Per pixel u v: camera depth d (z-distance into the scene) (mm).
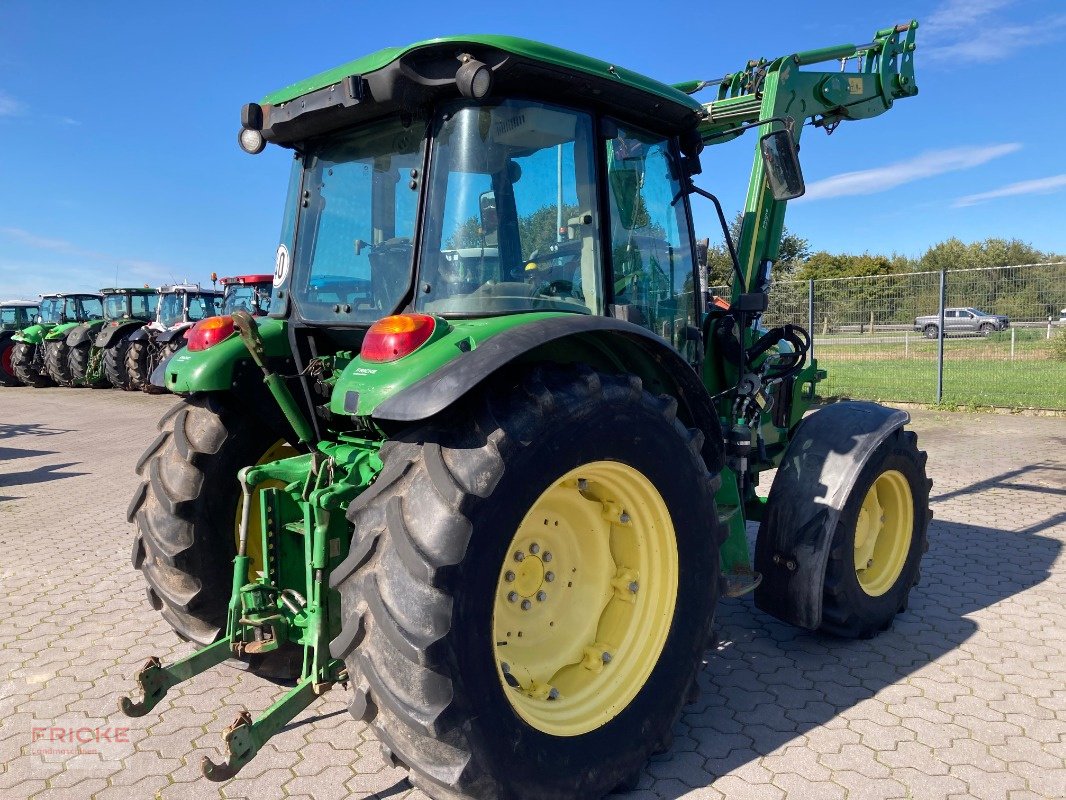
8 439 10727
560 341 2639
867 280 13250
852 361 13430
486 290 2658
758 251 4320
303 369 3318
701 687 3328
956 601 4234
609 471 2592
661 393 2998
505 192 2705
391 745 2184
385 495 2266
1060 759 2738
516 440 2256
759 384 3850
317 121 2967
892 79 5234
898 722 3010
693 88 4895
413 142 2834
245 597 2639
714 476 2963
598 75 2719
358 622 2180
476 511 2168
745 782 2646
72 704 3254
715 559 2912
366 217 2994
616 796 2590
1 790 2660
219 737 2986
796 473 3621
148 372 16094
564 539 2760
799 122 4648
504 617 2605
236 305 15641
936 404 11406
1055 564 4801
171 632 4008
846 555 3539
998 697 3189
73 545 5586
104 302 18812
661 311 3383
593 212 2926
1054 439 8875
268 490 2734
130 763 2812
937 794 2553
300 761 2812
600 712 2562
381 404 2223
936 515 5895
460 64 2539
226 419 3213
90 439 10680
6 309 24234
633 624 2750
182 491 3102
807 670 3475
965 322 12938
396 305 2746
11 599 4500
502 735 2215
